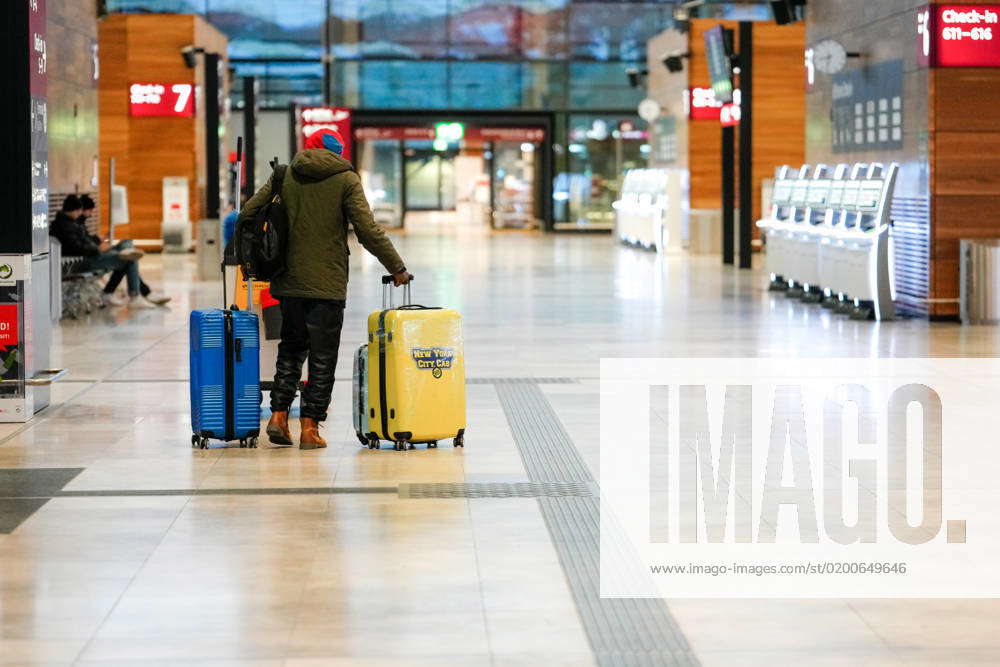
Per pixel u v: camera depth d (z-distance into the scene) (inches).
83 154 1502.2
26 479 576.7
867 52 1364.4
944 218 1217.4
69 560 448.8
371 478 577.3
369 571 435.2
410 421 629.9
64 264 1300.4
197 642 368.5
